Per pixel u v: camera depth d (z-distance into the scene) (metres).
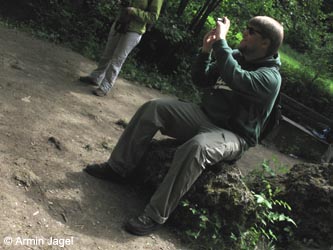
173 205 3.46
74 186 3.65
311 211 4.16
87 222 3.33
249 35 3.61
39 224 3.10
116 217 3.52
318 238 4.19
